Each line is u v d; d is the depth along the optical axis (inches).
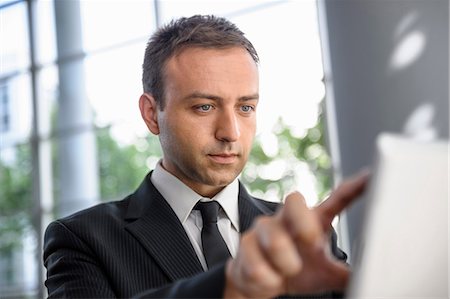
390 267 17.1
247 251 20.9
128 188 264.5
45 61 293.7
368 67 176.7
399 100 171.6
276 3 221.6
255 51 53.4
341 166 182.4
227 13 231.9
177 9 246.8
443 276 17.6
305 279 24.5
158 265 48.8
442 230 16.9
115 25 265.7
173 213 52.1
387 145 16.2
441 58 167.5
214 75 50.5
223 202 53.8
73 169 279.9
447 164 16.3
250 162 220.5
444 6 167.5
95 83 272.2
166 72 52.9
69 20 279.9
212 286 24.3
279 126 217.0
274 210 57.6
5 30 302.7
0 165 299.7
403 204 16.4
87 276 47.5
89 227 50.7
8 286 293.3
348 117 180.2
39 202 290.0
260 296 21.5
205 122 51.2
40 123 293.3
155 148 257.0
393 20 173.3
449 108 166.6
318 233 20.3
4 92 301.1
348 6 180.7
